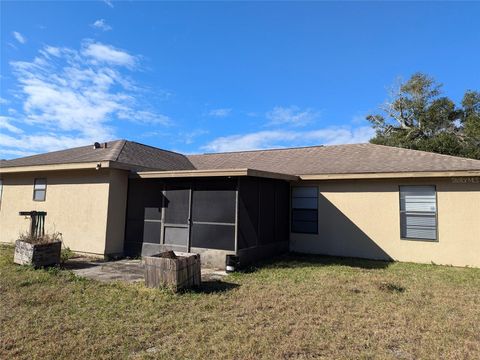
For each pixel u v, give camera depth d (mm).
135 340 4133
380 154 12961
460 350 3943
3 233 13609
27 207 12805
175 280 6227
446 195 10227
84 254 10758
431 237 10375
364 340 4219
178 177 9820
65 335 4250
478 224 9727
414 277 7988
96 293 6113
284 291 6508
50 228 11805
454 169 9711
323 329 4586
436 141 25969
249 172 8773
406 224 10781
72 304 5480
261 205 10492
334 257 11281
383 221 11109
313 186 12430
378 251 11086
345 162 12695
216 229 9297
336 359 3713
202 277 7809
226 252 9055
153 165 12344
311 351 3920
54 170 11570
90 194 10914
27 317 4863
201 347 3963
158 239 10305
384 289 6734
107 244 10328
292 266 9312
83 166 10719
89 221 10789
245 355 3754
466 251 9820
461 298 6168
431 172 9992
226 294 6227
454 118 29016
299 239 12484
